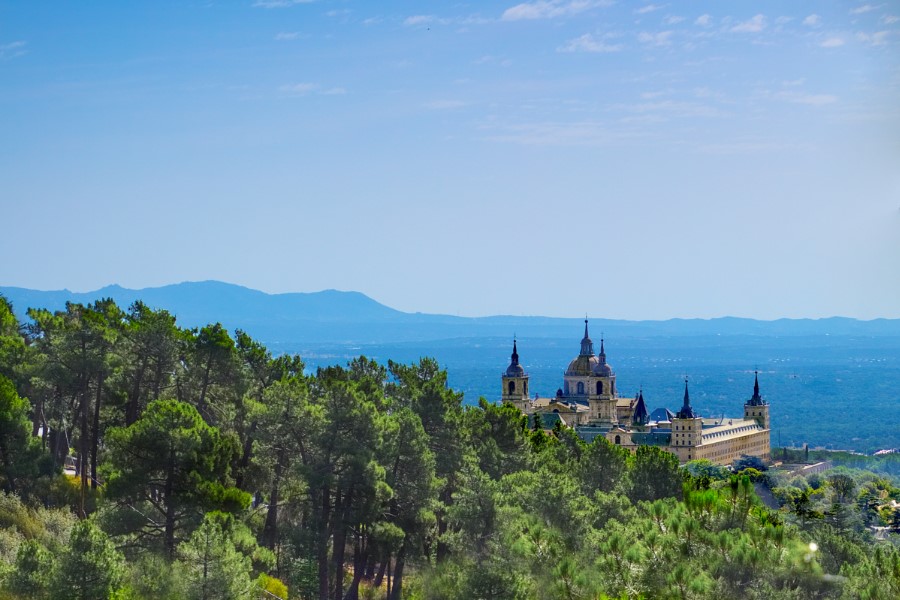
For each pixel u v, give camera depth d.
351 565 132.62
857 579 59.34
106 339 123.50
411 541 116.06
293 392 112.44
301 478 110.75
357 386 131.00
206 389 130.12
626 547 61.44
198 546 84.56
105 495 97.12
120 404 130.38
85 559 79.38
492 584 88.06
